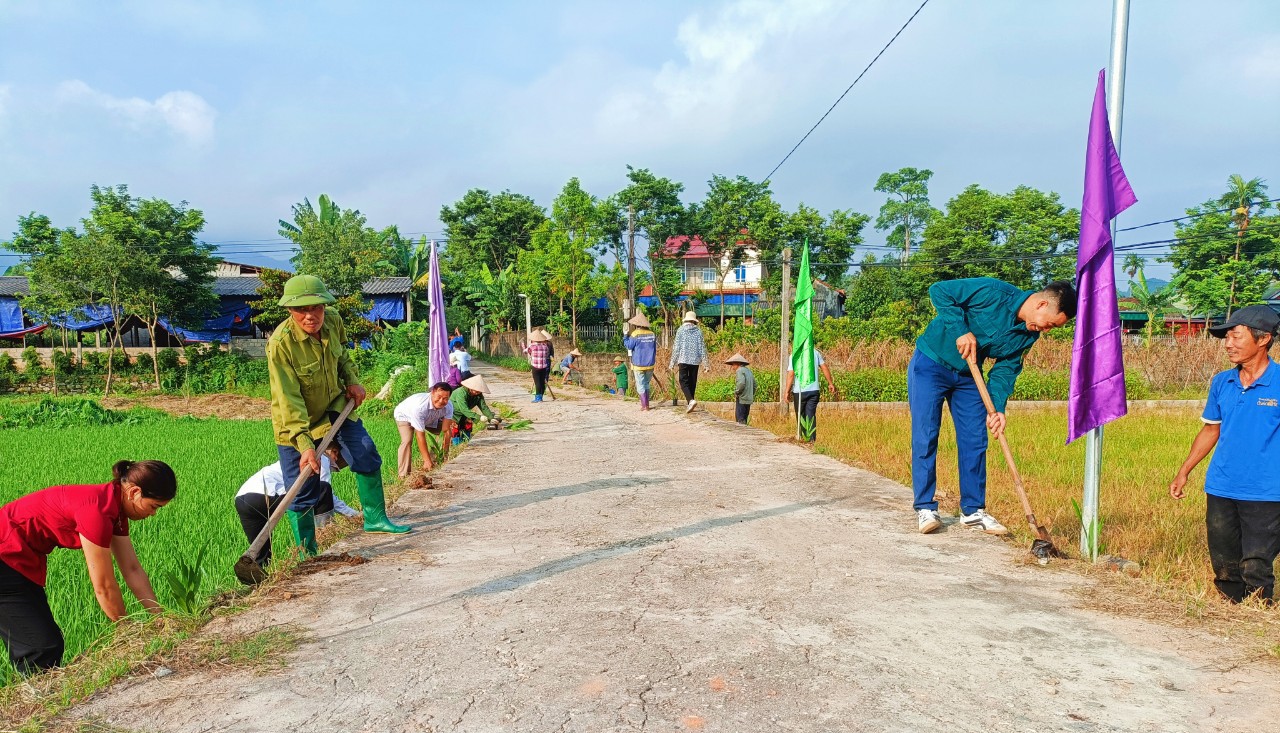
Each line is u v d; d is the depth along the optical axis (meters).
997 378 4.96
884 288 40.12
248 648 3.13
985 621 3.36
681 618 3.43
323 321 4.81
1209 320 37.28
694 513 5.66
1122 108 4.14
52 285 23.52
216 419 17.27
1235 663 2.87
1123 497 6.53
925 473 5.05
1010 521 5.52
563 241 36.09
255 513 4.78
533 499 6.36
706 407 16.86
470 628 3.35
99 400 22.86
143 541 5.13
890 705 2.55
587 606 3.62
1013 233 39.34
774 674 2.81
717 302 46.28
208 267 26.64
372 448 5.16
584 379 27.88
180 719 2.54
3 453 10.88
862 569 4.20
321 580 4.13
